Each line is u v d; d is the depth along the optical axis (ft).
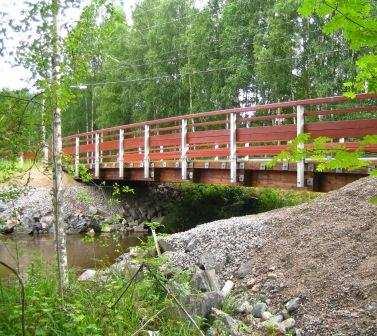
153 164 45.29
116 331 13.57
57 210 16.67
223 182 36.70
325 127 27.02
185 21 81.30
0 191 16.17
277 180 32.19
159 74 81.76
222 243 26.58
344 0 6.72
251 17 64.34
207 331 16.62
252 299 20.45
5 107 14.07
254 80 65.36
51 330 12.28
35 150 15.47
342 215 25.32
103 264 28.40
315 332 17.20
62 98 15.07
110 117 93.97
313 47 56.08
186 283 19.07
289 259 22.88
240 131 33.96
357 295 18.40
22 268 24.66
